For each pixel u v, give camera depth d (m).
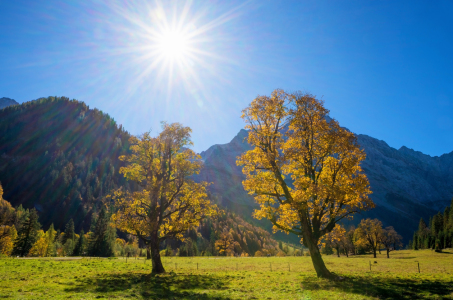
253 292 17.33
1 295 13.52
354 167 22.94
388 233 88.19
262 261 53.28
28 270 25.34
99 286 18.56
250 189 25.05
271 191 25.05
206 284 21.03
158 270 27.47
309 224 23.73
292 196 22.00
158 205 30.50
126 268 32.78
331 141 22.17
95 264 34.94
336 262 56.41
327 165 23.98
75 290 16.58
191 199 29.20
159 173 29.55
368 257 89.25
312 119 23.72
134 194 27.55
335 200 21.58
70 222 155.62
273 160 23.64
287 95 24.69
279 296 15.65
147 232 26.75
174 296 15.76
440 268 40.56
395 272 31.89
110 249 104.38
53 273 24.55
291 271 31.75
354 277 24.50
